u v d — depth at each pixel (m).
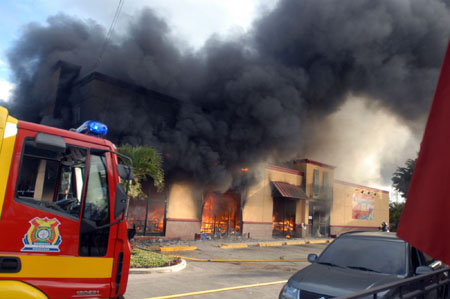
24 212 3.20
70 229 3.42
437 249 1.21
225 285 7.36
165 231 15.45
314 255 5.47
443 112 1.31
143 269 8.15
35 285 3.14
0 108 3.24
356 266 4.92
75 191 3.61
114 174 3.82
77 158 3.65
